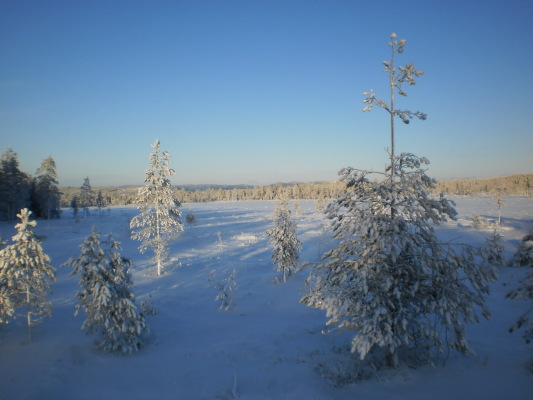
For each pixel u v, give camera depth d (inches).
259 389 357.7
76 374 384.5
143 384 370.6
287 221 983.6
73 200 2716.5
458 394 311.4
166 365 422.6
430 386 332.2
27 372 380.8
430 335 327.3
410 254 349.1
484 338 504.1
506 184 6589.6
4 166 2058.3
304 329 585.0
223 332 576.7
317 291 379.2
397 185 363.6
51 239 1489.9
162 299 779.4
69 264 442.0
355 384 354.3
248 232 2107.5
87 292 433.7
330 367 396.5
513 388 314.2
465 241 1528.1
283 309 743.1
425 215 345.7
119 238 1640.0
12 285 430.9
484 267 338.6
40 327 525.3
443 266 344.8
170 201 1072.8
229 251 1469.0
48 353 428.5
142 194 1056.2
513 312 682.8
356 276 357.4
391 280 335.3
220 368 416.5
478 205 3870.6
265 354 462.3
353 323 346.6
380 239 333.4
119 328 431.5
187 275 1025.5
